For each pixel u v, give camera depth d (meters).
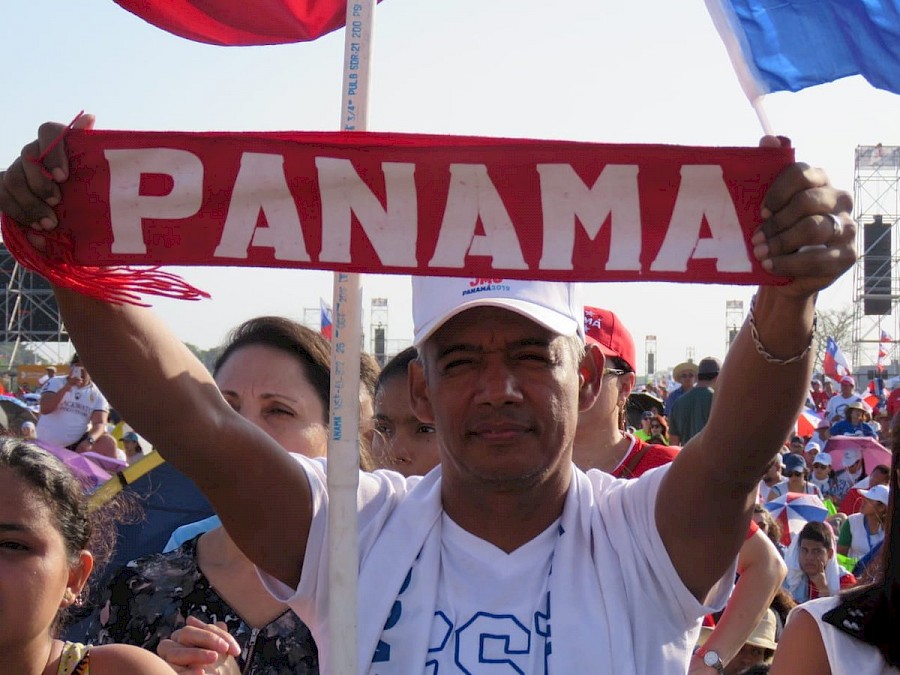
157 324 2.28
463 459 2.36
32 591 2.17
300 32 2.74
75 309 2.19
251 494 2.38
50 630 2.32
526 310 2.32
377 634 2.33
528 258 2.18
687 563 2.37
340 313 2.31
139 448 11.12
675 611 2.38
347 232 2.19
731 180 2.11
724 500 2.32
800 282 2.05
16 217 2.12
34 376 32.53
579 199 2.16
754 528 4.60
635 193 2.15
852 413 17.03
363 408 3.81
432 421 2.61
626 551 2.39
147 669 2.27
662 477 2.42
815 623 2.76
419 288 2.49
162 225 2.17
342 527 2.28
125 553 3.88
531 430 2.34
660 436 7.32
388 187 2.19
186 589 2.98
